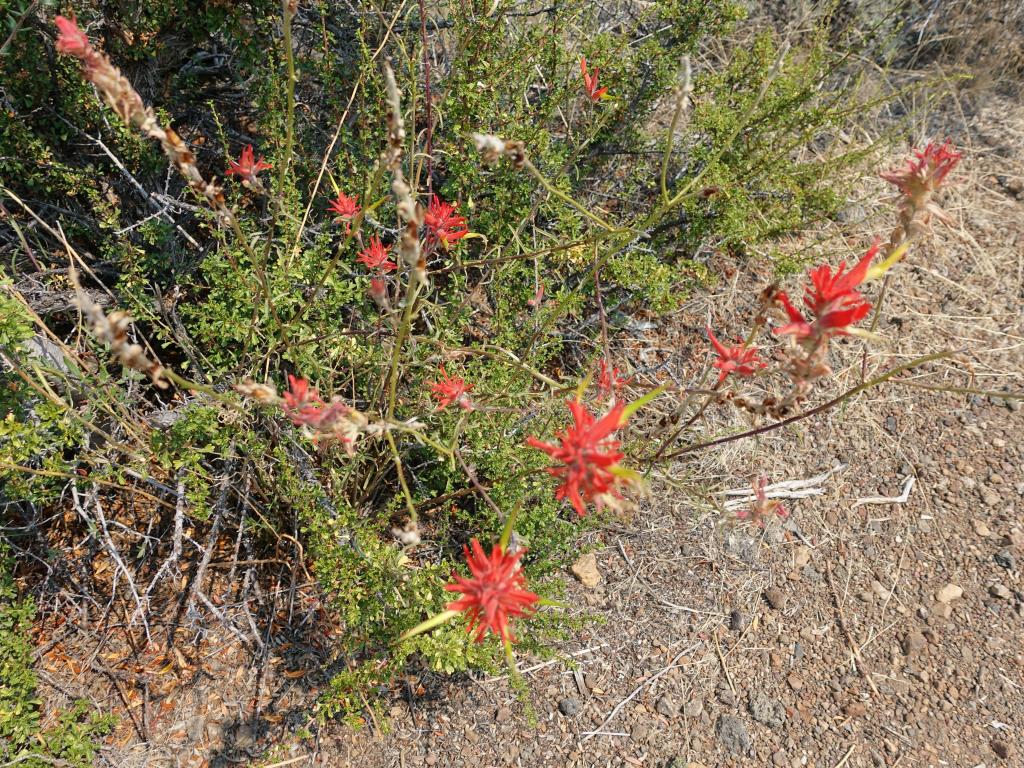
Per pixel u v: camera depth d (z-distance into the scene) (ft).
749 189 3.41
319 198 2.83
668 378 3.18
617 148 3.32
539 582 2.31
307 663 2.36
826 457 3.04
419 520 2.62
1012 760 2.31
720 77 3.18
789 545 2.78
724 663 2.48
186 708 2.27
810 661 2.50
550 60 2.80
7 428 1.94
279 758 2.19
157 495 2.52
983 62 4.50
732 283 3.55
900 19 4.33
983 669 2.49
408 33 2.75
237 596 2.47
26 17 2.25
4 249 2.53
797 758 2.29
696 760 2.27
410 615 1.97
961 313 3.59
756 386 3.21
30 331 1.88
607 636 2.51
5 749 2.01
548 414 2.36
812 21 4.11
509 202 2.65
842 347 3.43
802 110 3.26
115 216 2.32
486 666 2.00
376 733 2.26
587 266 2.79
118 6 2.42
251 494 2.48
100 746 2.14
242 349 2.51
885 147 3.84
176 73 2.74
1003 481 2.99
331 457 2.35
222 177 2.90
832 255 3.70
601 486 1.29
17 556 2.36
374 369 2.40
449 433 2.29
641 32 3.47
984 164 4.23
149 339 2.68
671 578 2.66
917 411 3.21
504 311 2.54
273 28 2.74
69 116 2.51
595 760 2.26
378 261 2.06
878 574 2.72
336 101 2.74
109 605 2.38
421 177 2.85
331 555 2.04
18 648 2.11
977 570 2.74
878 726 2.36
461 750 2.25
